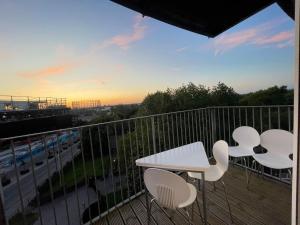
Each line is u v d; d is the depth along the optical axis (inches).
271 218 87.3
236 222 86.2
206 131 164.2
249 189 112.6
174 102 477.1
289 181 114.7
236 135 130.1
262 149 134.5
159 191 63.7
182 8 90.4
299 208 32.8
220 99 438.6
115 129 110.5
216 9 95.7
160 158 82.2
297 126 32.5
